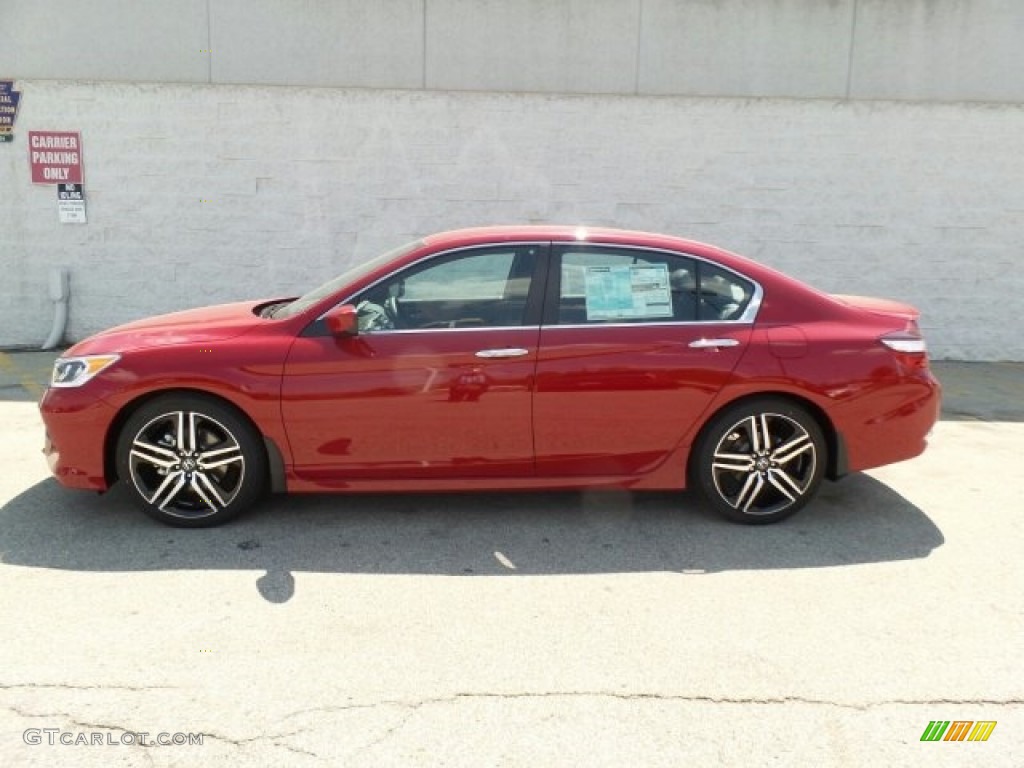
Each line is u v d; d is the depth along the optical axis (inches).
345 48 336.2
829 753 104.8
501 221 350.0
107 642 127.0
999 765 103.3
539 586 148.3
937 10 337.1
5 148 338.0
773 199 350.3
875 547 167.2
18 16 329.4
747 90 342.3
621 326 169.0
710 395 169.2
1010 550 166.6
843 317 175.0
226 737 105.7
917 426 175.0
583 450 170.6
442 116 341.4
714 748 105.3
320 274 352.8
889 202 350.6
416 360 164.2
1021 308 357.7
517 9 334.3
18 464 209.5
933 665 124.6
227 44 335.0
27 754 101.7
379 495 191.9
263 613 136.7
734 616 138.3
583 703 113.9
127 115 338.3
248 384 162.4
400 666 122.0
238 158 343.3
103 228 346.6
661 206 350.3
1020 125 344.8
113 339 170.1
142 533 167.9
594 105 341.7
